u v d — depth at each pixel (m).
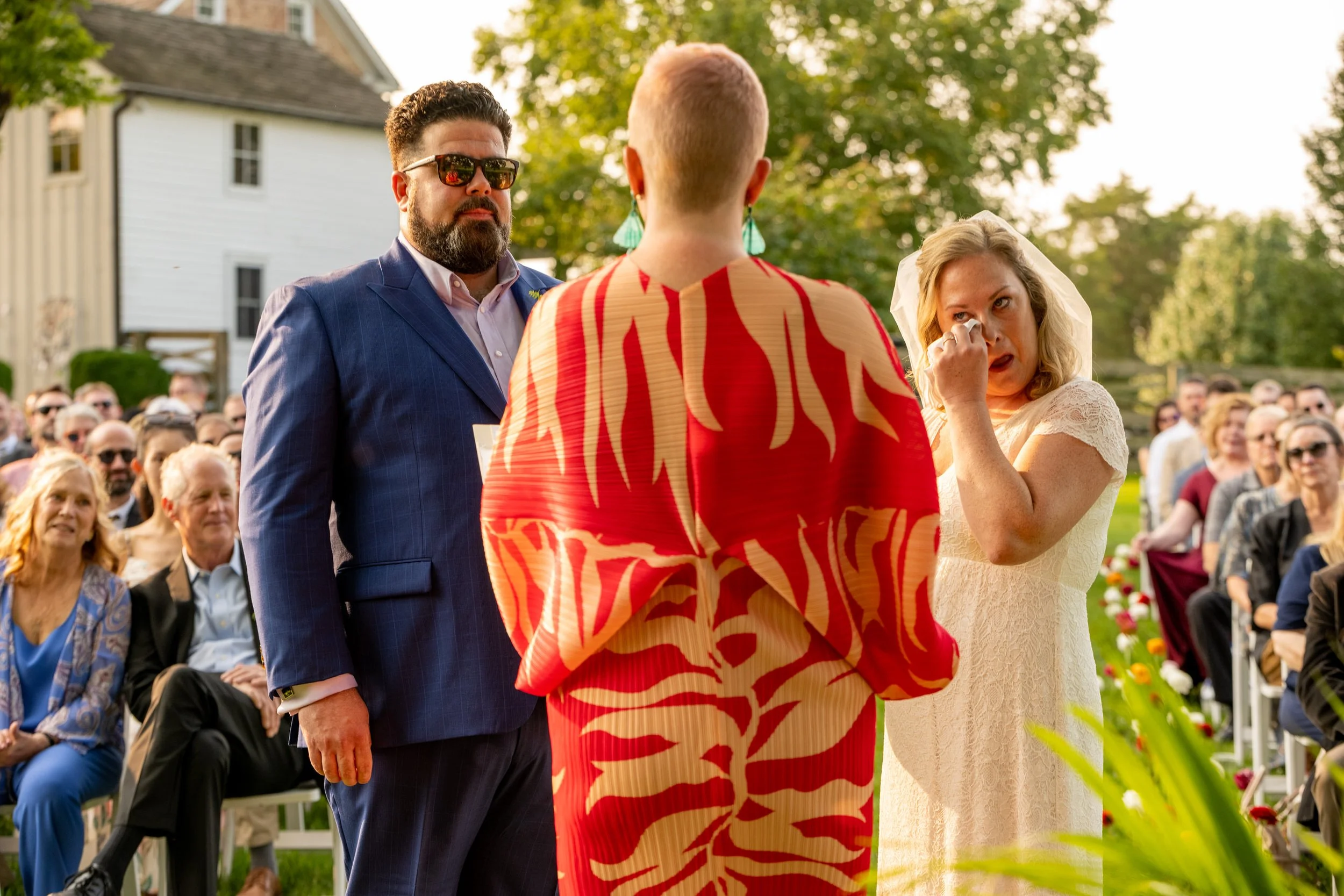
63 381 22.70
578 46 26.11
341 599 2.51
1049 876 1.31
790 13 26.81
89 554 4.09
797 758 1.79
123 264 22.17
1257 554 4.92
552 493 1.83
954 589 2.35
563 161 23.38
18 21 15.13
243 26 26.36
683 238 1.79
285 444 2.42
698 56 1.81
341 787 2.53
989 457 2.14
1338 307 43.19
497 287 2.69
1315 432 4.81
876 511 1.82
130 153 22.19
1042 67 27.28
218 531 4.12
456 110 2.59
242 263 23.47
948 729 2.32
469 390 2.52
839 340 1.78
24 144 23.11
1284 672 4.30
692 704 1.77
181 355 20.38
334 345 2.49
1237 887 1.27
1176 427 8.52
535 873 2.57
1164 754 1.31
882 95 26.36
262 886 4.08
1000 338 2.33
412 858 2.45
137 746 3.58
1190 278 45.81
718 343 1.75
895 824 2.40
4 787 3.84
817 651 1.81
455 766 2.44
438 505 2.46
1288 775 4.17
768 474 1.75
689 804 1.78
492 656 2.44
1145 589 7.23
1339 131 43.97
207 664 4.01
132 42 23.12
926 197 26.84
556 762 1.89
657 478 1.76
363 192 24.89
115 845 3.44
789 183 20.31
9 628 3.99
